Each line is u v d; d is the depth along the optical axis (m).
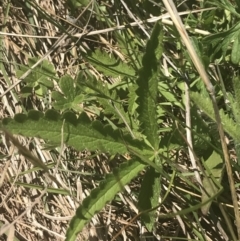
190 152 0.37
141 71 0.33
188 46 0.29
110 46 0.47
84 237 0.43
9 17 0.55
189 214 0.41
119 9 0.49
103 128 0.34
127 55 0.45
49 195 0.47
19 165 0.49
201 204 0.31
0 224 0.48
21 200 0.48
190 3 0.50
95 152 0.46
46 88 0.46
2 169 0.50
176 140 0.38
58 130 0.32
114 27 0.45
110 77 0.49
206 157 0.39
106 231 0.42
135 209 0.41
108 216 0.42
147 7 0.48
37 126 0.31
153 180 0.35
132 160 0.34
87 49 0.48
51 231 0.45
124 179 0.33
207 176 0.35
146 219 0.35
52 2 0.54
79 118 0.33
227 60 0.43
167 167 0.41
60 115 0.32
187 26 0.45
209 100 0.33
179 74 0.43
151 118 0.34
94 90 0.40
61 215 0.46
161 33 0.32
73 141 0.33
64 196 0.46
